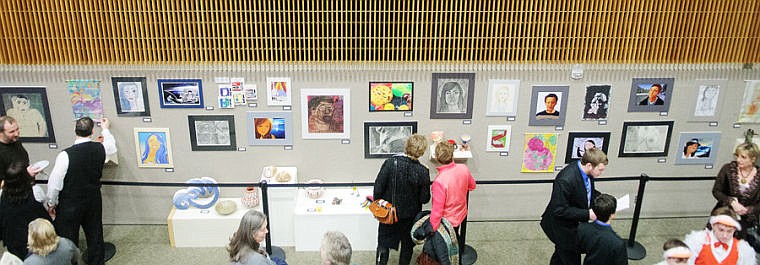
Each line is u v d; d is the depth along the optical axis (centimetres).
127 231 513
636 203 476
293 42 457
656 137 504
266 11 440
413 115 482
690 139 507
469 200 530
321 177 507
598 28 454
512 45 461
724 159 520
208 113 478
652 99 486
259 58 462
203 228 479
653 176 523
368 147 493
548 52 464
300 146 493
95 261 429
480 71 468
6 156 399
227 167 501
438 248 377
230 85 466
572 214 357
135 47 449
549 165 510
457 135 492
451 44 463
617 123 496
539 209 534
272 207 480
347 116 480
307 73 462
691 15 455
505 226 531
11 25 440
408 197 390
